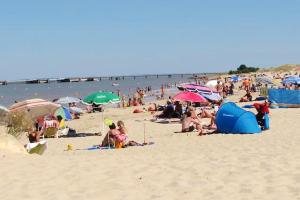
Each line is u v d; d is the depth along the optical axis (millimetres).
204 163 8883
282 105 27156
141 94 45000
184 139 14430
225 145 11938
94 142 16656
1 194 6852
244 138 13430
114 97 20266
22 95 83375
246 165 8531
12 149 10195
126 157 9758
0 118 16344
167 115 24406
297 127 15766
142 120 24000
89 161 9164
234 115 15141
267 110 15820
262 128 15609
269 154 9773
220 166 8539
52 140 17781
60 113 27031
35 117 17938
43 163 8867
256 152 10211
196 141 13492
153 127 20234
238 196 6473
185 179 7578
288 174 7633
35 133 13641
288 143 11641
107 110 35156
